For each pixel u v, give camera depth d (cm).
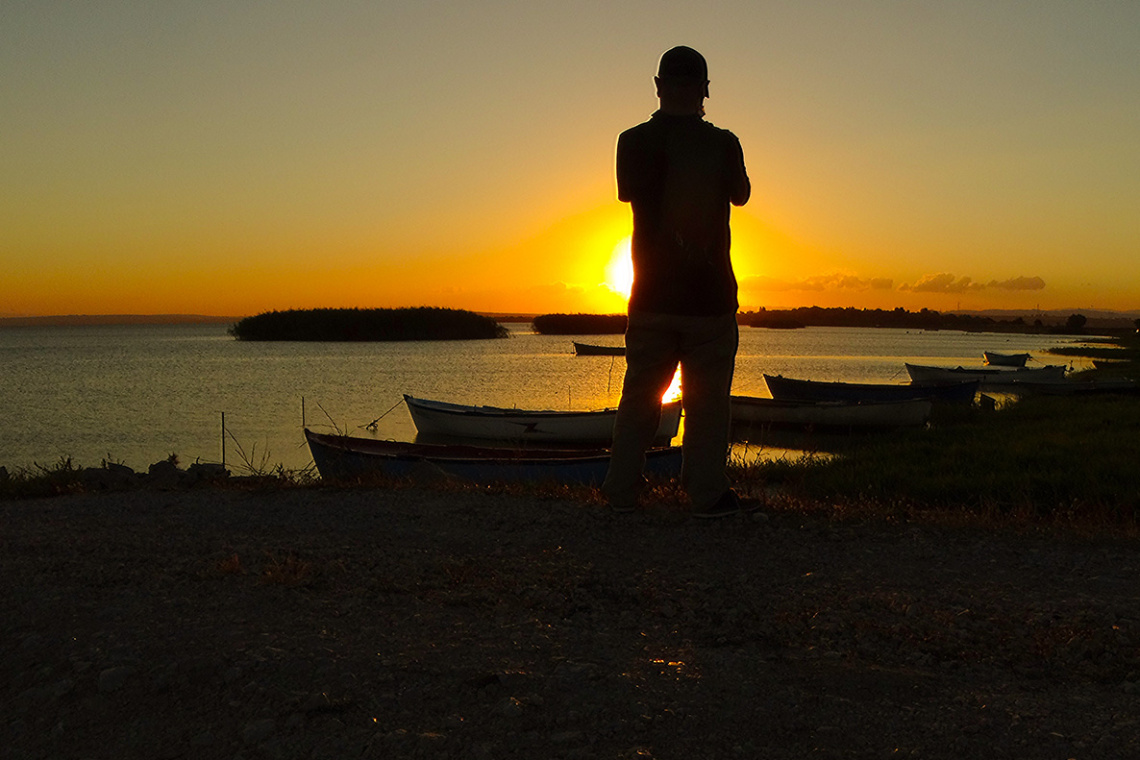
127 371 5288
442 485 714
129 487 760
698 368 540
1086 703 288
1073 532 541
